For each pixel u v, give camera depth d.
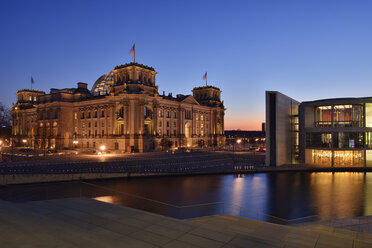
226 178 58.09
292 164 77.12
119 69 116.31
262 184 51.31
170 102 128.88
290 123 83.69
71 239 10.77
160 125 123.31
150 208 35.12
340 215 32.12
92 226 12.92
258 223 19.78
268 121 73.62
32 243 10.04
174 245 10.47
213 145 153.00
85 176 53.03
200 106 147.25
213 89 158.25
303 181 54.34
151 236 11.52
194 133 142.88
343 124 75.81
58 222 13.47
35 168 53.97
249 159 84.94
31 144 145.75
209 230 12.45
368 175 61.81
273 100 73.62
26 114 154.62
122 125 113.25
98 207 17.77
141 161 68.31
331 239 13.59
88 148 122.94
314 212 33.44
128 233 11.91
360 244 12.73
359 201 38.44
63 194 42.16
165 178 57.72
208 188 47.75
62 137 126.25
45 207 17.62
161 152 103.69
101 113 120.75
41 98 139.75
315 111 82.00
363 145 72.06
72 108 131.75
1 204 18.05
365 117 73.44
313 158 79.69
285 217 31.56
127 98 109.56
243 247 10.50
